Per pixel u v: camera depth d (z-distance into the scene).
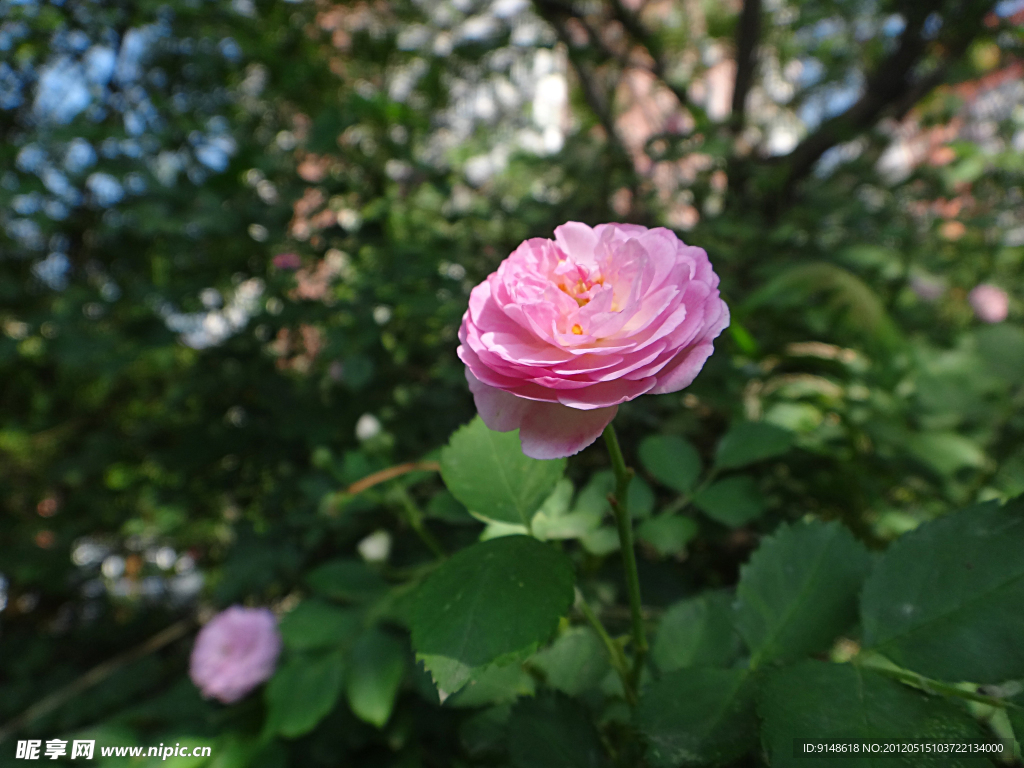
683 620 0.26
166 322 0.58
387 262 0.56
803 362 0.42
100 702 0.53
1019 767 0.21
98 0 0.66
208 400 0.62
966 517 0.20
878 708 0.18
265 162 0.55
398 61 0.80
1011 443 0.40
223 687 0.34
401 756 0.35
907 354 0.44
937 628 0.19
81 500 0.74
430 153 0.83
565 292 0.21
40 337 0.59
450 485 0.24
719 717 0.20
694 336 0.19
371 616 0.32
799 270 0.45
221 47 0.68
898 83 0.79
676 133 0.59
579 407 0.19
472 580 0.20
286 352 0.63
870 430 0.41
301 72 0.66
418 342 0.59
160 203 0.54
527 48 0.81
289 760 0.35
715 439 0.48
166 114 0.65
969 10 0.71
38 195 0.60
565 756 0.22
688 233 0.57
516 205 0.65
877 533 0.38
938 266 0.66
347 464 0.36
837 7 0.89
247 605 0.59
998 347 0.43
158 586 0.85
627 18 0.88
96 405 0.85
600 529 0.30
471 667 0.19
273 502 0.54
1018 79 0.89
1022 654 0.18
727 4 1.10
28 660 0.64
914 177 0.68
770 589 0.22
